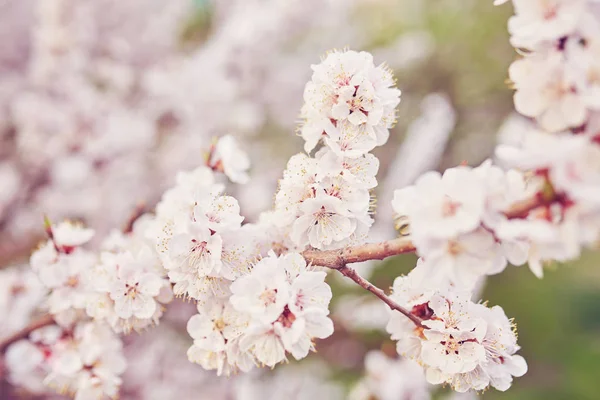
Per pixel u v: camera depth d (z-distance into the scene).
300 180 0.46
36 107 0.94
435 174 0.39
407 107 1.46
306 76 1.12
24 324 0.68
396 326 0.46
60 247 0.53
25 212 1.04
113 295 0.49
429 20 1.50
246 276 0.44
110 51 1.07
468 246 0.39
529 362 1.32
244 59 1.00
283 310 0.43
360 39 1.33
